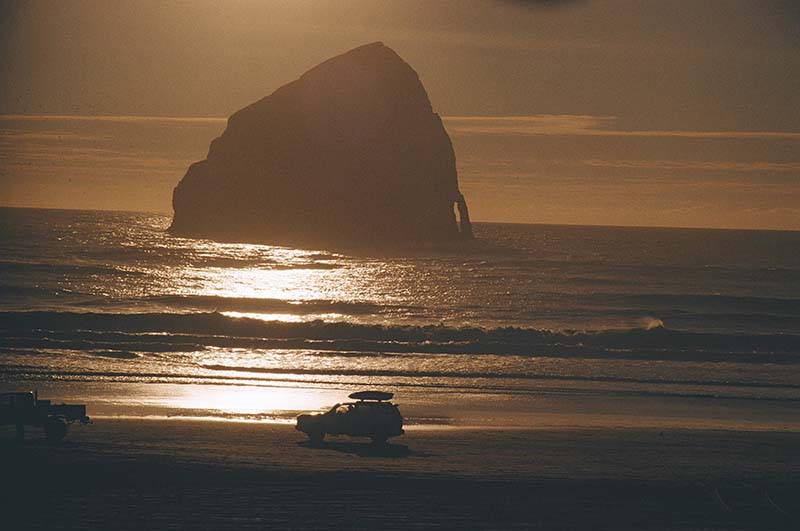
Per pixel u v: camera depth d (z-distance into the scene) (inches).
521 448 3831.2
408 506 2797.7
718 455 3833.7
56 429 3639.3
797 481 3351.4
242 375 5757.9
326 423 3799.2
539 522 2684.5
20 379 5275.6
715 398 5472.4
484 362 6614.2
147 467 3184.1
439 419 4566.9
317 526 2549.2
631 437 4185.5
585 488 3122.5
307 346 7199.8
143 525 2495.1
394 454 3592.5
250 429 4015.8
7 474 3048.7
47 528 2448.3
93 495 2797.7
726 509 2883.9
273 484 2997.0
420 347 7209.6
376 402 3902.6
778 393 5713.6
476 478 3211.1
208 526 2504.9
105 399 4758.9
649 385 5885.8
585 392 5541.3
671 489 3147.1
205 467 3211.1
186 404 4690.0
